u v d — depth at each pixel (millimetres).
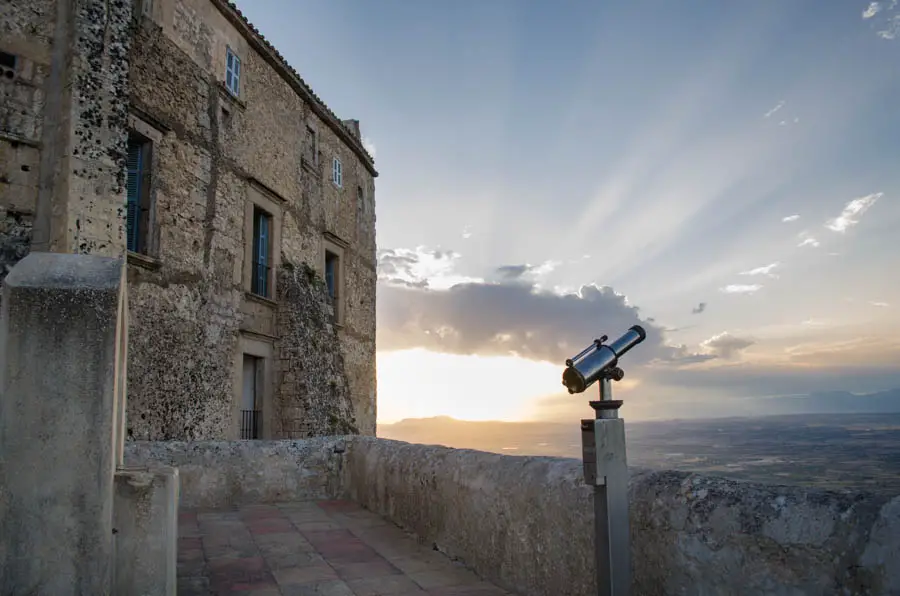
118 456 3496
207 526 6145
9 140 7582
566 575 3492
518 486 4066
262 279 14617
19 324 2967
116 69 8430
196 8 12438
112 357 3037
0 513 2846
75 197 7688
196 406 11570
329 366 15656
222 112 13109
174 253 11336
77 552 2879
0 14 7719
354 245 19859
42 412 2930
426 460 5648
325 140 18219
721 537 2451
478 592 4078
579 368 2693
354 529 6004
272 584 4281
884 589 1855
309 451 7898
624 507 2684
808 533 2150
